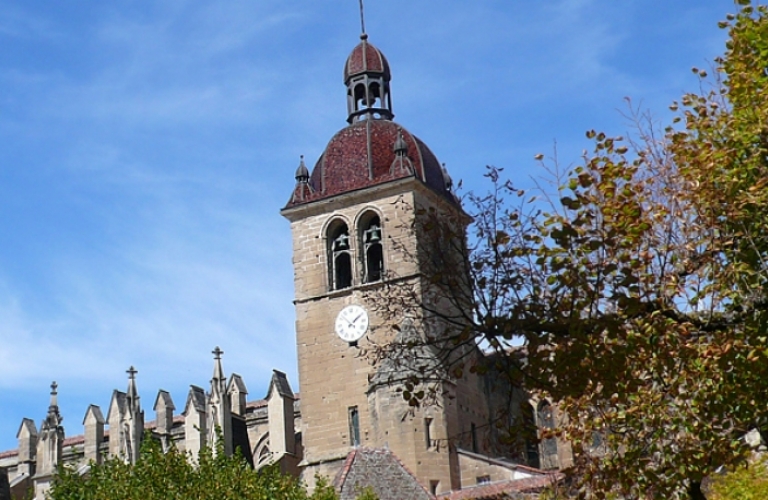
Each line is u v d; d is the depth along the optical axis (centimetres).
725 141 3045
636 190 2933
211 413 9381
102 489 5375
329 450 8069
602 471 3228
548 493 3584
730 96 3106
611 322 2731
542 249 2764
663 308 2794
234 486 5444
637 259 2777
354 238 8394
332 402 8144
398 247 2877
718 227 2909
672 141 3064
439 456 7475
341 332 8231
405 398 2828
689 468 3072
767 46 3109
